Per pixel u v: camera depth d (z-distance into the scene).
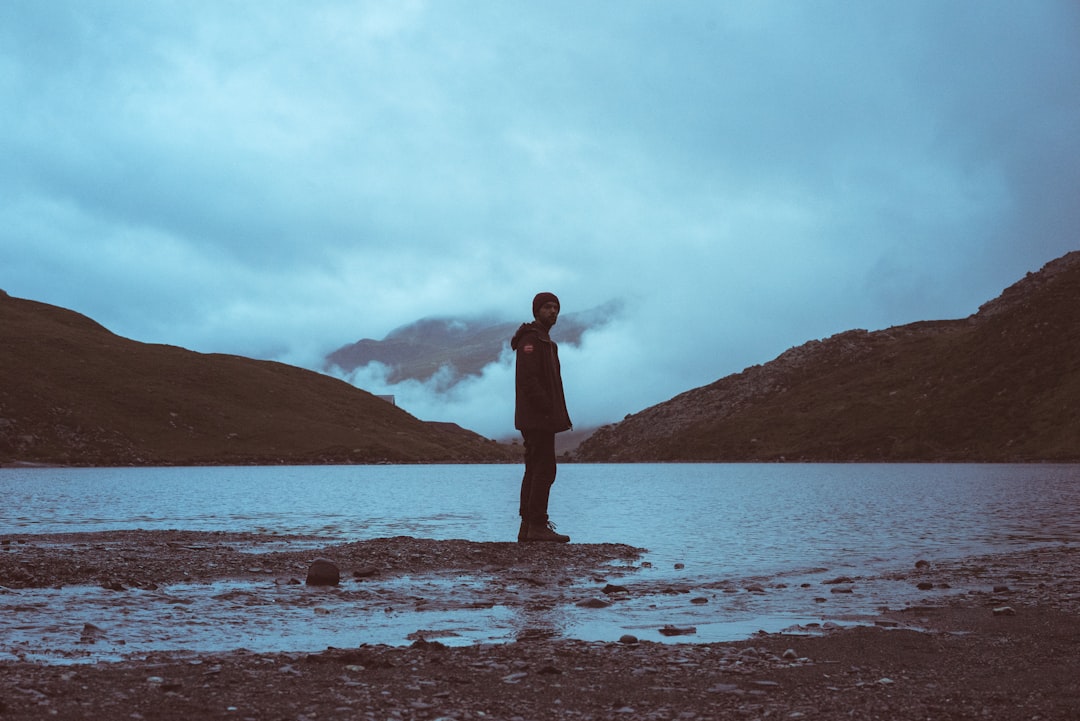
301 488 48.59
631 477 66.88
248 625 8.31
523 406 16.11
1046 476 58.66
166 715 4.96
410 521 22.81
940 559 13.73
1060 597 9.70
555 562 13.23
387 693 5.56
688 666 6.40
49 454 139.62
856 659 6.66
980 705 5.28
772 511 25.91
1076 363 152.75
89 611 8.88
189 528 20.20
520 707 5.29
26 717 4.80
